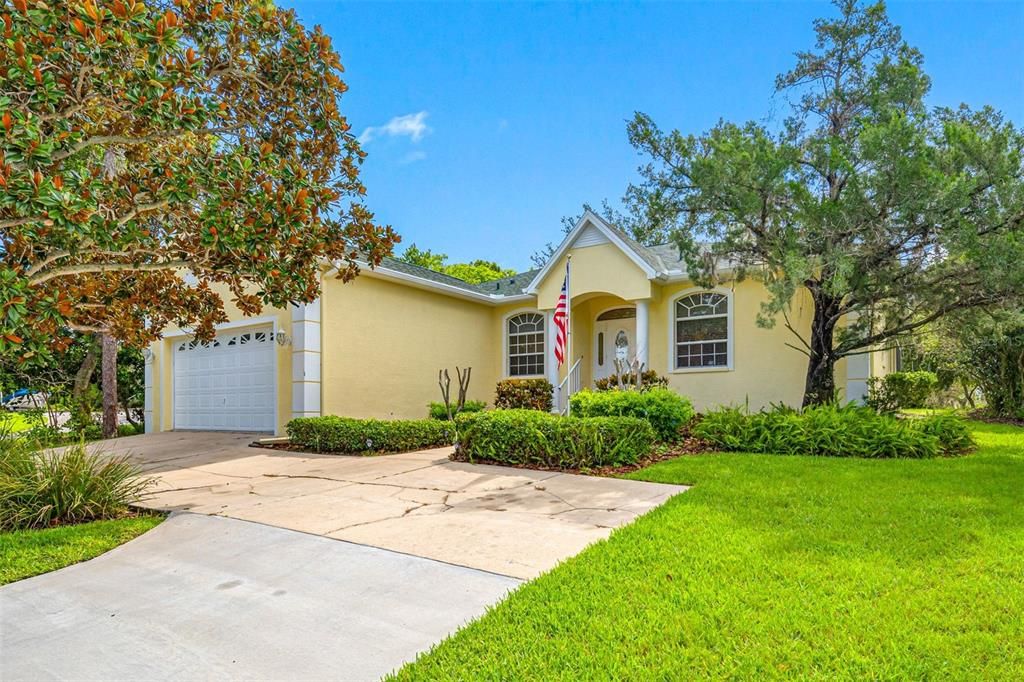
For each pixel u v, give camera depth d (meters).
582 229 14.23
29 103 4.57
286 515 5.71
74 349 16.55
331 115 6.92
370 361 13.27
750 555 4.01
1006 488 5.73
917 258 8.48
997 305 8.38
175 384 15.11
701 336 13.61
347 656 2.95
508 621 3.18
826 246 8.54
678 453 8.85
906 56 9.63
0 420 9.59
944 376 15.45
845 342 10.19
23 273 5.19
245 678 2.79
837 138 8.95
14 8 4.51
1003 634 2.87
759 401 12.73
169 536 5.20
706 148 9.39
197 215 6.22
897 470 6.82
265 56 6.52
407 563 4.20
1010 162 7.55
